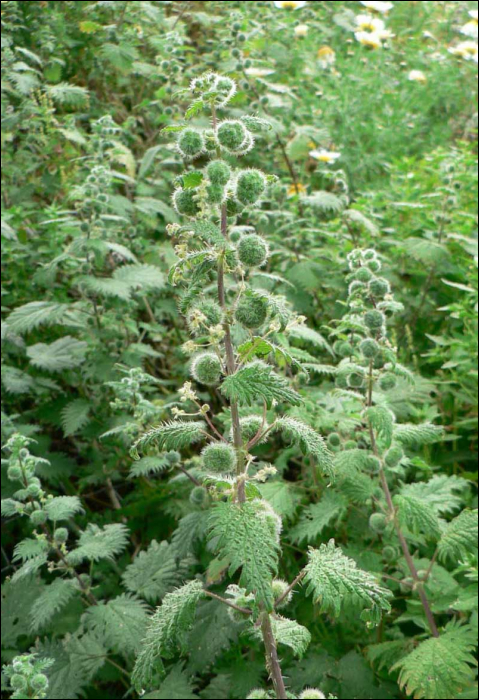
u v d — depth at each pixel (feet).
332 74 27.22
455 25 34.81
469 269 18.65
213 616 11.64
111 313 15.49
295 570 12.95
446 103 28.48
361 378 10.78
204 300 7.05
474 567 12.01
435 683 9.89
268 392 6.47
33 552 11.14
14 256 17.66
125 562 14.61
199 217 6.81
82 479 15.71
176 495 14.40
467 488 14.70
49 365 15.34
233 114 19.16
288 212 17.89
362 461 10.65
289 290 16.89
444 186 18.69
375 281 10.50
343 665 11.73
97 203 14.56
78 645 11.62
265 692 7.74
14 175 20.17
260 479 7.04
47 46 22.11
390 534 11.13
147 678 6.74
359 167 24.31
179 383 17.58
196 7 28.43
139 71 21.01
